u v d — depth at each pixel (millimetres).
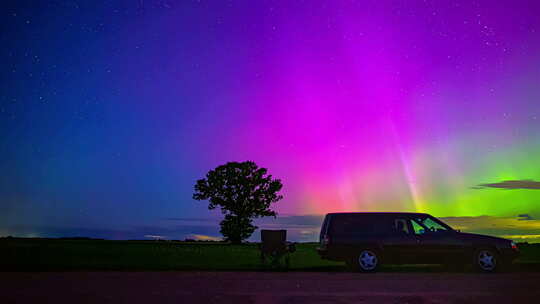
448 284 9719
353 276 11617
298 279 10789
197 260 18469
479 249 13484
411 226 13852
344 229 13773
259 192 53156
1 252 21828
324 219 14539
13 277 11078
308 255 23875
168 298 7684
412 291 8578
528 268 14398
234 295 8055
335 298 7711
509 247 13453
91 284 9617
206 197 53156
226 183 53219
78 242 37500
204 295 8039
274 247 16016
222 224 52438
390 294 8164
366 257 13398
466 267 14945
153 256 20891
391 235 13648
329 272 13055
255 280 10547
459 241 13586
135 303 7172
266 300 7500
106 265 15055
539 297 7867
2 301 7293
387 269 14367
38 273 12211
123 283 9828
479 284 9719
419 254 13477
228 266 15117
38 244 31672
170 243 42281
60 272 12539
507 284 9719
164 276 11469
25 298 7609
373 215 13984
